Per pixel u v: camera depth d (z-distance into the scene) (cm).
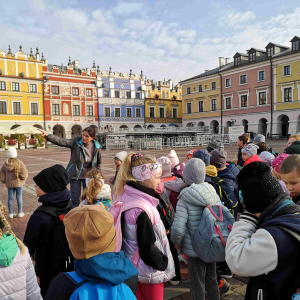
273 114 4078
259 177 146
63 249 238
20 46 4256
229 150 2631
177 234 255
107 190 326
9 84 4169
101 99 5000
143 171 226
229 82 4675
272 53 4134
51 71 4528
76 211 139
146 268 207
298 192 178
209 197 255
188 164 275
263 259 129
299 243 126
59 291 137
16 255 168
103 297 131
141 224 204
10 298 163
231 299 306
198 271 262
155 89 5644
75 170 531
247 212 158
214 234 239
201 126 5094
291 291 129
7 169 631
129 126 5309
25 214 681
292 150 345
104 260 134
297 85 3778
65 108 4656
